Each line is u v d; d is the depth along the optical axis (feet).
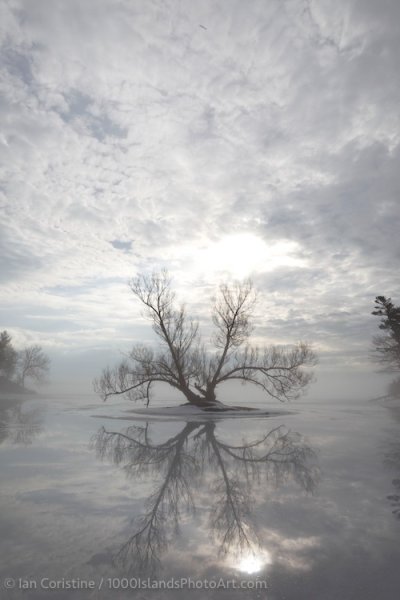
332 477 22.72
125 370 108.37
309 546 12.76
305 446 35.53
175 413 87.04
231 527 14.48
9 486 20.30
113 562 11.55
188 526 14.66
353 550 12.37
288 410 101.55
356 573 10.82
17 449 32.42
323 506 17.07
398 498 18.26
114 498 18.37
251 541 13.15
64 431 46.44
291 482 21.61
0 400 146.61
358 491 19.54
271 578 10.59
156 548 12.60
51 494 18.90
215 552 12.32
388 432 47.14
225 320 111.86
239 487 20.53
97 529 14.29
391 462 27.30
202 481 21.99
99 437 41.50
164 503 17.58
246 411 94.12
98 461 27.76
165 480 22.18
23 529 14.25
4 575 10.69
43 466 25.53
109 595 9.66
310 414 85.61
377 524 14.73
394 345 157.17
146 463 27.40
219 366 107.86
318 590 9.93
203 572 10.92
